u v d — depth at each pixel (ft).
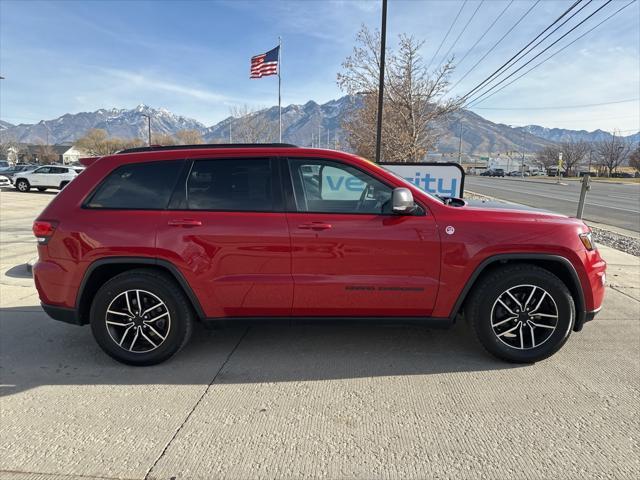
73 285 11.35
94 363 11.91
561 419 9.20
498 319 11.60
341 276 11.18
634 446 8.31
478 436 8.63
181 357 12.25
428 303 11.35
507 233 11.09
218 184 11.50
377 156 46.37
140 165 11.71
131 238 11.09
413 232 11.07
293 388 10.54
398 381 10.85
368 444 8.40
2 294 17.93
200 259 11.12
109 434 8.74
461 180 25.55
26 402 9.95
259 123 168.14
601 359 11.98
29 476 7.58
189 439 8.57
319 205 11.43
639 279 20.26
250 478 7.52
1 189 88.94
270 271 11.19
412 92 63.87
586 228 11.75
